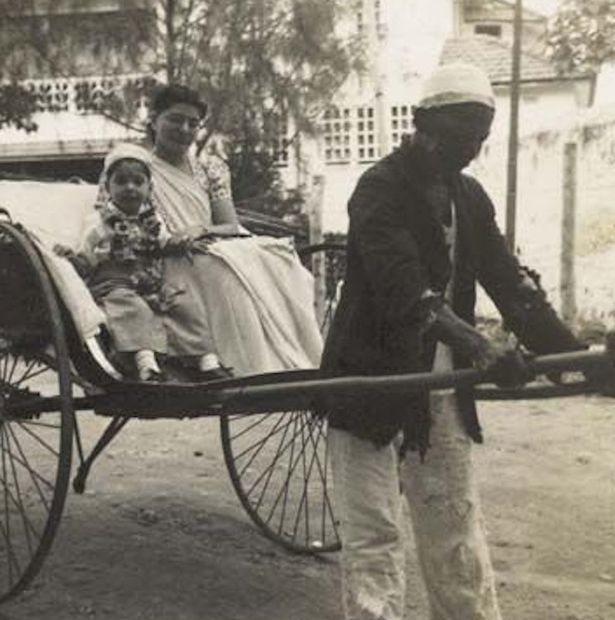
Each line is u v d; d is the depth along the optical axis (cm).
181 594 500
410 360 372
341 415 376
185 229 531
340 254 863
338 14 1464
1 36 1423
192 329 500
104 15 1427
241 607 493
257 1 1403
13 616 469
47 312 446
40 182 597
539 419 927
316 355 525
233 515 623
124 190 510
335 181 2073
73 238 547
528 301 393
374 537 381
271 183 1590
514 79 1396
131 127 1445
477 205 393
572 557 588
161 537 573
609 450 818
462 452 393
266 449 771
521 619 504
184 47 1405
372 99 2070
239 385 452
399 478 408
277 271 531
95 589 499
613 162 1352
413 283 351
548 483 726
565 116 1487
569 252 1220
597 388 330
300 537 592
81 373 471
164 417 497
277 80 1414
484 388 368
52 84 1612
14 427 827
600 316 1364
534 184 1477
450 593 394
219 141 1443
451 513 392
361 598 377
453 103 361
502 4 2577
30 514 600
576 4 2072
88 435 820
